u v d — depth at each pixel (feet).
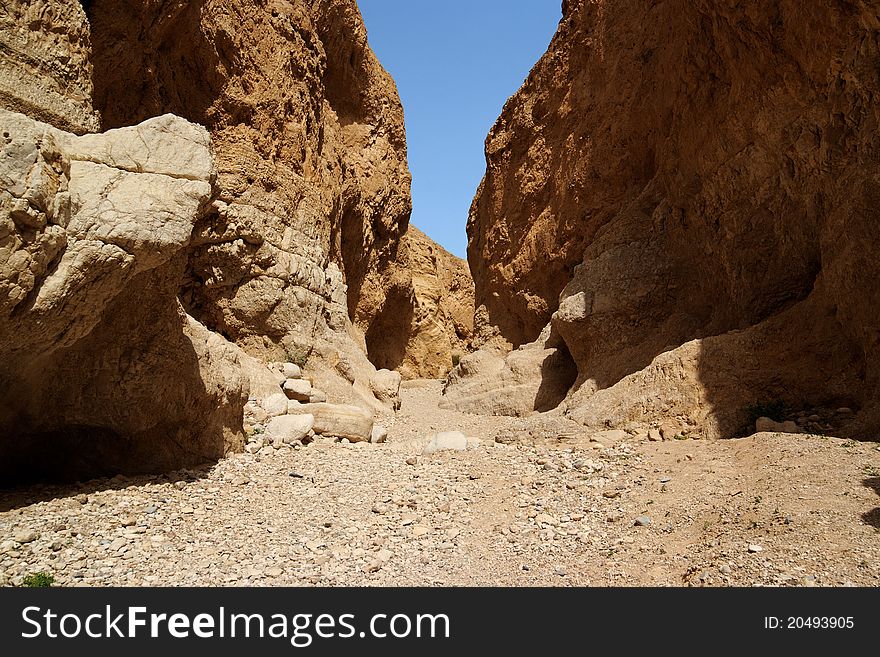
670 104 43.19
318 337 49.98
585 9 60.54
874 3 23.40
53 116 19.39
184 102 43.91
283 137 51.06
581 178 57.57
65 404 22.17
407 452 31.65
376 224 79.66
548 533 19.12
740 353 29.55
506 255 72.64
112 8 32.58
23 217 16.30
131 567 15.75
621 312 42.50
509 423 45.16
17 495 20.98
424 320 104.47
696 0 34.73
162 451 24.98
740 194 33.58
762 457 22.45
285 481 24.86
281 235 48.49
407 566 16.88
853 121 25.85
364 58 75.10
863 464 20.17
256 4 49.55
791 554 15.48
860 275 24.84
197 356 26.04
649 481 22.59
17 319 17.15
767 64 29.94
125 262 18.88
